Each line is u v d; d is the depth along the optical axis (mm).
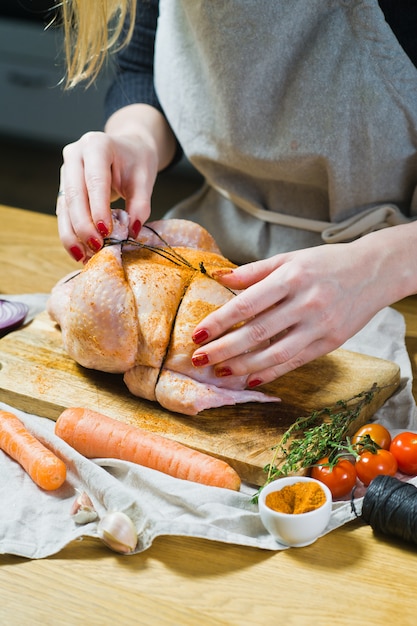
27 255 2475
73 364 1887
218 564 1347
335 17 1964
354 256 1645
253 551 1376
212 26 2018
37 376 1835
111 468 1594
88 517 1436
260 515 1392
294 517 1337
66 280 1996
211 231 2436
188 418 1697
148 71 2525
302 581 1310
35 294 2227
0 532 1401
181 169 5016
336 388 1798
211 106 2186
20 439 1594
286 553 1368
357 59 1984
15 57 4602
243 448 1602
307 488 1404
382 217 2176
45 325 2039
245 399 1715
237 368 1631
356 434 1648
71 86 1925
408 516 1349
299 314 1589
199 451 1604
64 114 4688
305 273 1591
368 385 1809
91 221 1838
